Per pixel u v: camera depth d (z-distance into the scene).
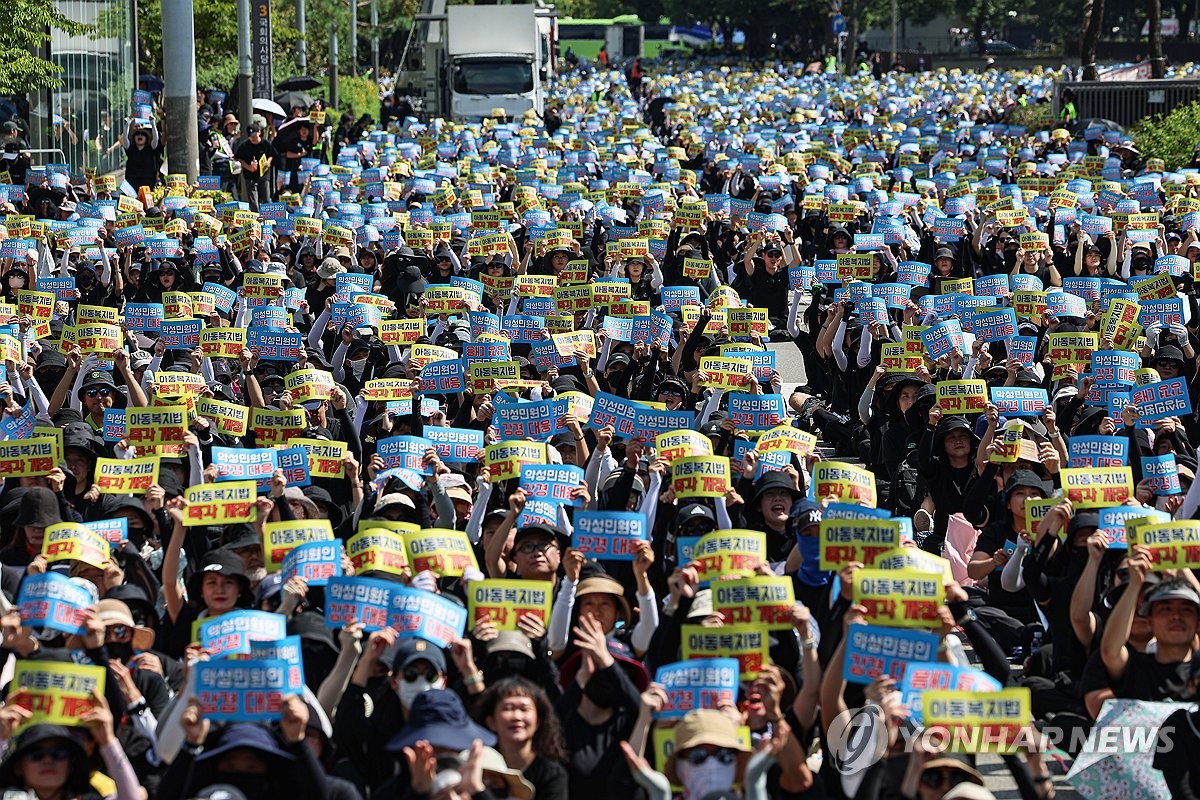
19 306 21.64
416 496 13.74
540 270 28.12
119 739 9.80
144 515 13.29
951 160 45.81
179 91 43.78
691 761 8.67
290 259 28.22
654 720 9.60
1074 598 11.55
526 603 10.55
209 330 19.52
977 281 23.59
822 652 10.85
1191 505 14.08
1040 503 12.98
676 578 10.66
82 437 15.25
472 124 65.12
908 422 17.38
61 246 27.66
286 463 14.48
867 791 8.99
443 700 8.75
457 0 85.38
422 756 8.49
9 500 13.74
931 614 10.16
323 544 11.28
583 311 23.08
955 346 18.75
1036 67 119.56
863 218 33.62
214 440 15.83
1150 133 53.91
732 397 16.25
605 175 41.19
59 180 35.31
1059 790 11.00
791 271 24.98
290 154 45.94
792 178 41.62
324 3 93.69
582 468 15.11
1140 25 134.12
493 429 15.84
